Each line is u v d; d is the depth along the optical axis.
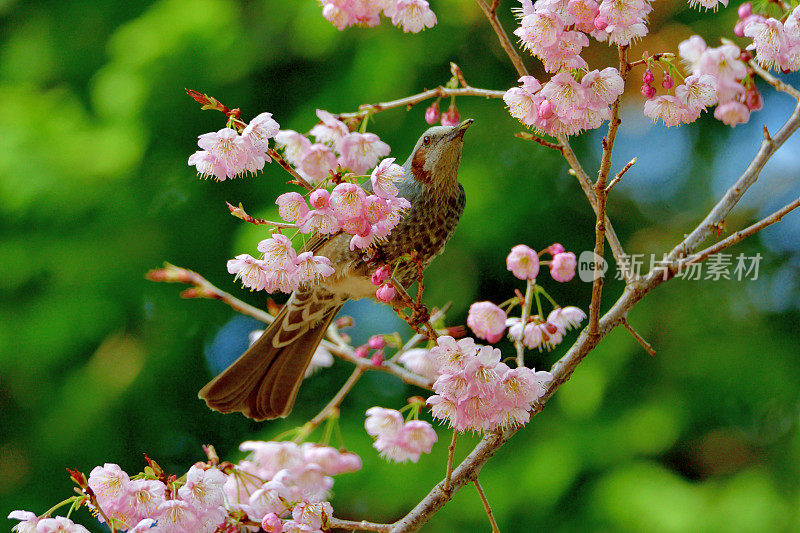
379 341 5.72
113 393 11.05
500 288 10.95
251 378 6.30
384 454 5.23
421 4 5.00
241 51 11.09
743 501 9.27
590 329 4.62
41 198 10.77
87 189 10.90
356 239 4.04
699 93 4.23
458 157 5.86
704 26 10.20
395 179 4.01
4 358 10.80
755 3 4.67
